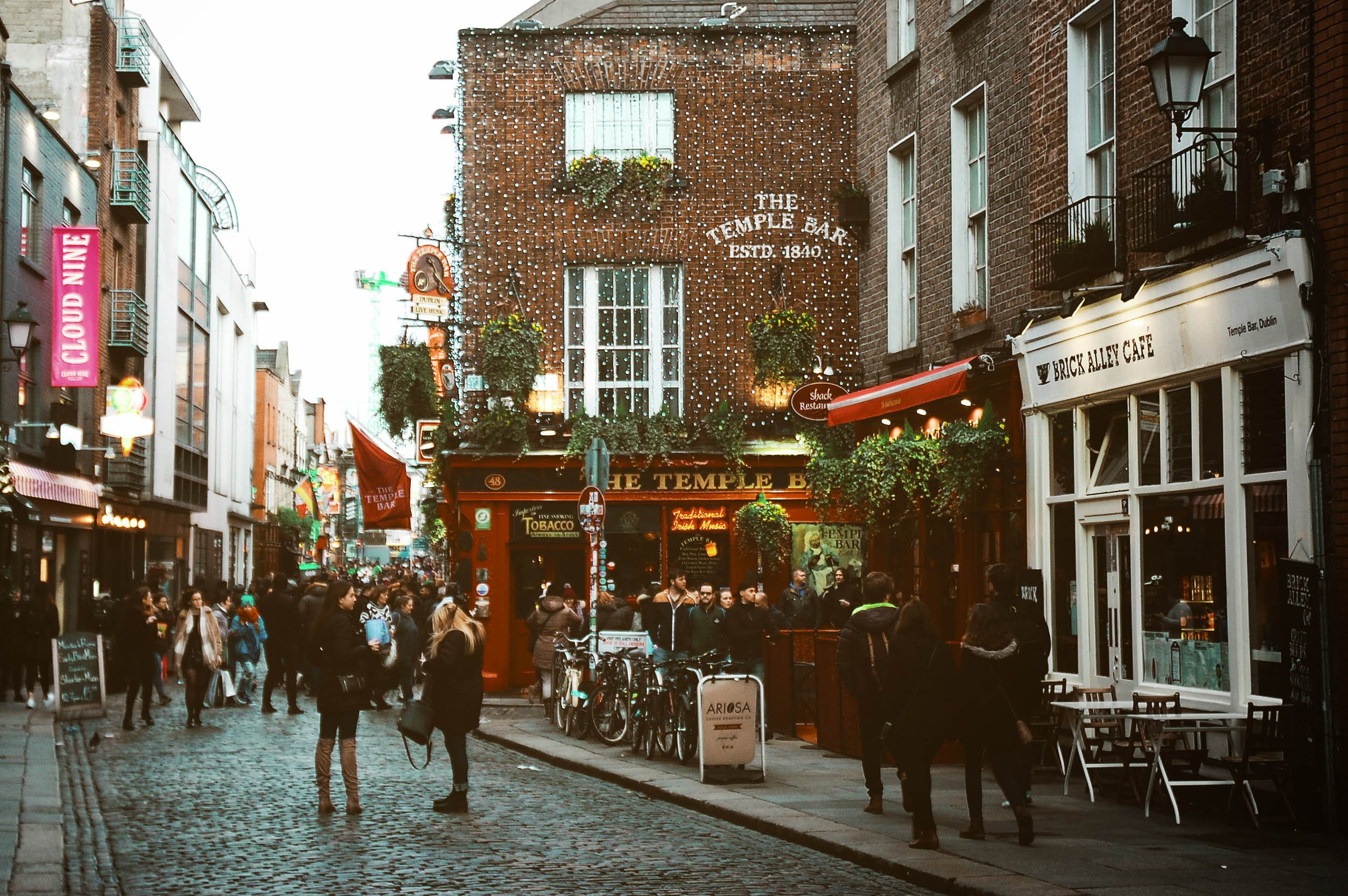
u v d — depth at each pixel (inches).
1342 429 441.1
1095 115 622.5
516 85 996.6
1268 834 414.9
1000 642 397.7
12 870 358.3
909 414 825.5
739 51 997.2
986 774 557.3
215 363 2130.9
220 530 2239.2
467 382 994.1
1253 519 493.0
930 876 353.4
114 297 1393.9
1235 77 502.6
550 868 374.6
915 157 833.5
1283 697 450.9
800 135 995.9
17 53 1339.8
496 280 994.1
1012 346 671.1
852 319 990.4
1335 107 445.1
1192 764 466.9
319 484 3516.2
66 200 1194.0
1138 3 577.6
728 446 970.1
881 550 864.9
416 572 2736.2
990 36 720.3
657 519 994.7
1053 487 642.8
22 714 826.2
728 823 458.3
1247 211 487.2
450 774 582.2
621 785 551.5
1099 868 361.1
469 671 478.9
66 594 1211.9
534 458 984.3
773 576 976.9
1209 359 510.9
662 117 999.0
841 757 611.2
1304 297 452.4
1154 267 533.6
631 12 1037.8
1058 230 637.3
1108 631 596.1
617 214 994.7
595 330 1000.9
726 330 993.5
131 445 1144.2
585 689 717.3
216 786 537.6
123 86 1460.4
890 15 858.1
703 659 614.5
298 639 871.1
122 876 363.3
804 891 348.5
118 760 622.8
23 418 1064.8
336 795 516.4
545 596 842.2
